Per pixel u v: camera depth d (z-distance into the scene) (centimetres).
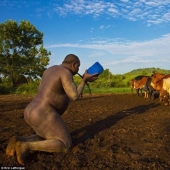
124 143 574
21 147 449
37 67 5188
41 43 5394
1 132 675
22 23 5200
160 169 424
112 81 3906
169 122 802
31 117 477
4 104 1463
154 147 544
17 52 5181
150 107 1220
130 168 429
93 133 658
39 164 442
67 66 509
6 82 5184
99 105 1316
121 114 977
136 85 1811
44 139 511
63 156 479
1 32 5019
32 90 2977
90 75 495
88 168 426
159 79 1466
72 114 985
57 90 490
